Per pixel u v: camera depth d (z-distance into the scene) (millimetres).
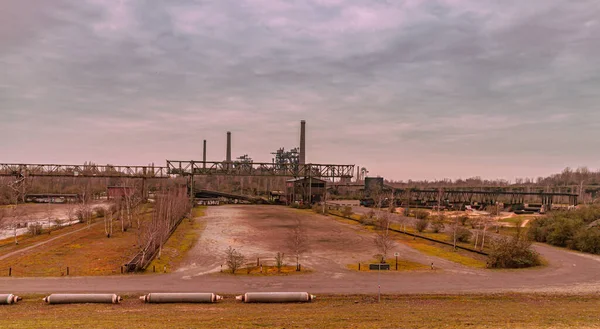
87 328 25578
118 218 100562
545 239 71125
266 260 53625
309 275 45062
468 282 42281
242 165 167250
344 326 26953
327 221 103188
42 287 38750
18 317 29406
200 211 129625
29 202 149000
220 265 49938
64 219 103062
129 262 47531
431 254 59125
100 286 39312
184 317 29453
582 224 69125
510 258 49906
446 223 97188
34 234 75938
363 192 191625
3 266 48062
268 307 33406
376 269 47656
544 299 36469
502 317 29641
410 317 29609
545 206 129250
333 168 153125
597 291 39156
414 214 110375
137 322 27641
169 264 49906
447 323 27734
